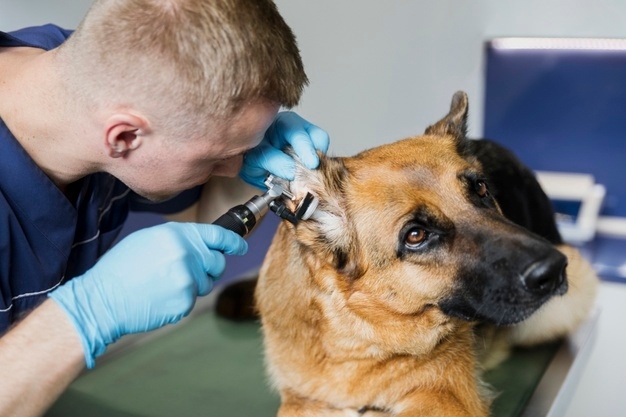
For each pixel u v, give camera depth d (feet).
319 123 13.10
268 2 5.03
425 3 12.05
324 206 6.43
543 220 9.45
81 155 5.51
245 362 8.31
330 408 6.88
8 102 5.51
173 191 5.85
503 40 12.02
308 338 6.88
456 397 6.55
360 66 12.62
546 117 12.27
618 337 11.25
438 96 12.50
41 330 4.67
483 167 8.95
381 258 6.40
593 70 11.76
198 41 4.65
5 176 5.62
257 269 10.73
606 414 10.42
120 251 4.98
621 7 11.30
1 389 4.46
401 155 6.73
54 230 6.06
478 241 6.06
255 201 5.83
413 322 6.58
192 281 4.95
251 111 5.06
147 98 4.81
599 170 12.22
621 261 11.80
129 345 8.80
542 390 7.30
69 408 7.22
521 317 5.81
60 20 10.97
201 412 7.14
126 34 4.71
